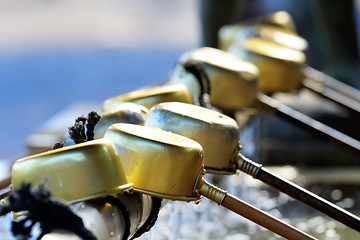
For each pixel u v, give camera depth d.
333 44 5.86
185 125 1.97
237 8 5.77
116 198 1.49
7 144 9.58
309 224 3.48
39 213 1.17
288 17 4.96
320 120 4.97
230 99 2.99
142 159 1.67
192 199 1.72
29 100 12.16
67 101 12.00
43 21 22.44
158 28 20.50
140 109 2.04
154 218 1.79
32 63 15.54
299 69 3.78
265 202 3.86
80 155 1.43
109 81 13.19
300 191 2.07
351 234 3.34
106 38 19.08
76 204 1.48
